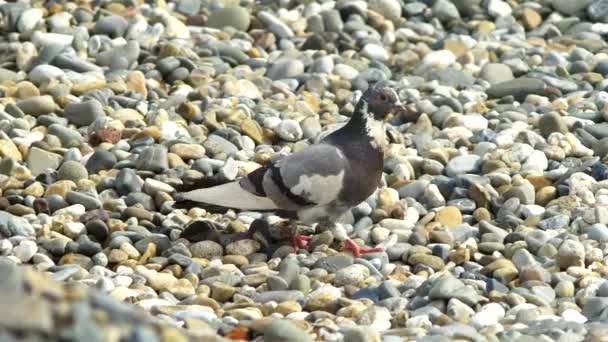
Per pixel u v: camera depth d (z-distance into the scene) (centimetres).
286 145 1575
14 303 689
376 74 1809
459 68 1858
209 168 1456
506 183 1431
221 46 1873
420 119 1633
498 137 1563
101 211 1327
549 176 1448
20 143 1516
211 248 1252
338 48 1941
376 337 1005
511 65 1847
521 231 1299
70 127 1597
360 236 1305
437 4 2062
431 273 1215
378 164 1245
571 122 1614
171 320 1064
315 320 1080
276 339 1006
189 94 1711
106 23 1909
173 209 1361
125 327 712
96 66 1788
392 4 2052
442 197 1408
